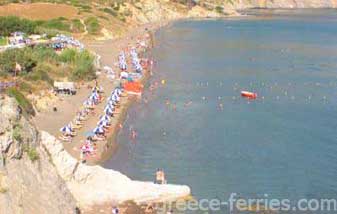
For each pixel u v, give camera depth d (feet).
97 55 484.74
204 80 433.48
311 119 330.54
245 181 234.79
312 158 264.11
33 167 171.12
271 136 296.92
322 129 310.45
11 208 152.46
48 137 203.62
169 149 273.95
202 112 342.23
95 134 285.64
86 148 260.83
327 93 398.21
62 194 181.16
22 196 158.81
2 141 160.35
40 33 517.14
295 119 329.93
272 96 386.52
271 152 271.49
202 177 238.27
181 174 241.35
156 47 593.83
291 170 248.52
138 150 271.28
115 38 641.81
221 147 278.05
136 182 214.28
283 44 639.35
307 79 444.14
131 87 382.22
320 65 507.30
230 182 233.14
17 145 165.37
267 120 327.06
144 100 367.04
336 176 242.58
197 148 276.00
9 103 171.83
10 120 168.25
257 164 255.09
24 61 357.20
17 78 337.31
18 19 520.01
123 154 265.54
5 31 491.72
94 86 384.88
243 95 384.88
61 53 430.20
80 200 204.44
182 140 288.10
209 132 302.25
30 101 311.47
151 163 254.47
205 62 512.63
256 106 359.25
